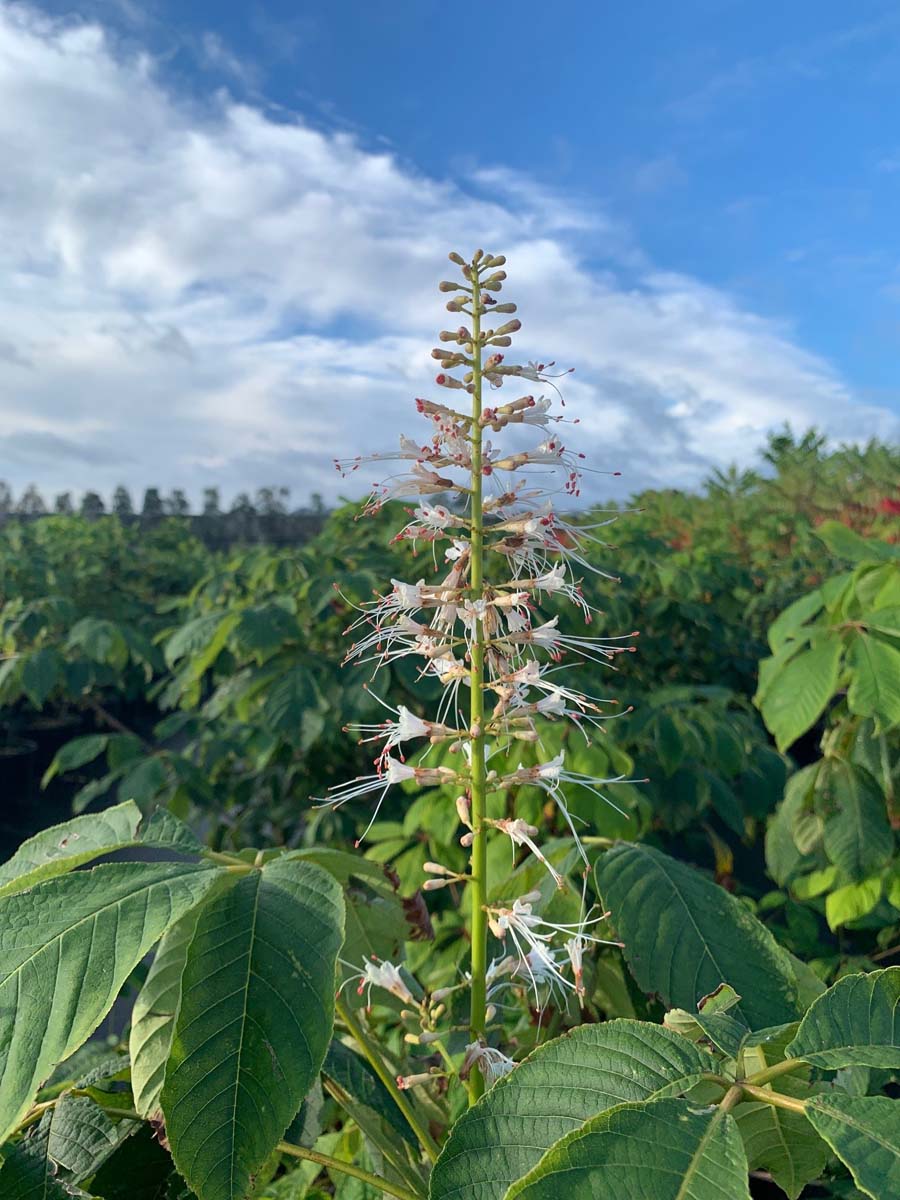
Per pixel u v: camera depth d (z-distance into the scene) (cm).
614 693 544
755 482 2489
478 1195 123
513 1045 244
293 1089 142
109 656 776
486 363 192
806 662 311
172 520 1880
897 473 2155
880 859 315
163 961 182
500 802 312
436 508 198
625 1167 111
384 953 220
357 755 614
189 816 612
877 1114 113
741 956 192
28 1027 140
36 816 1061
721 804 468
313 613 556
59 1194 164
